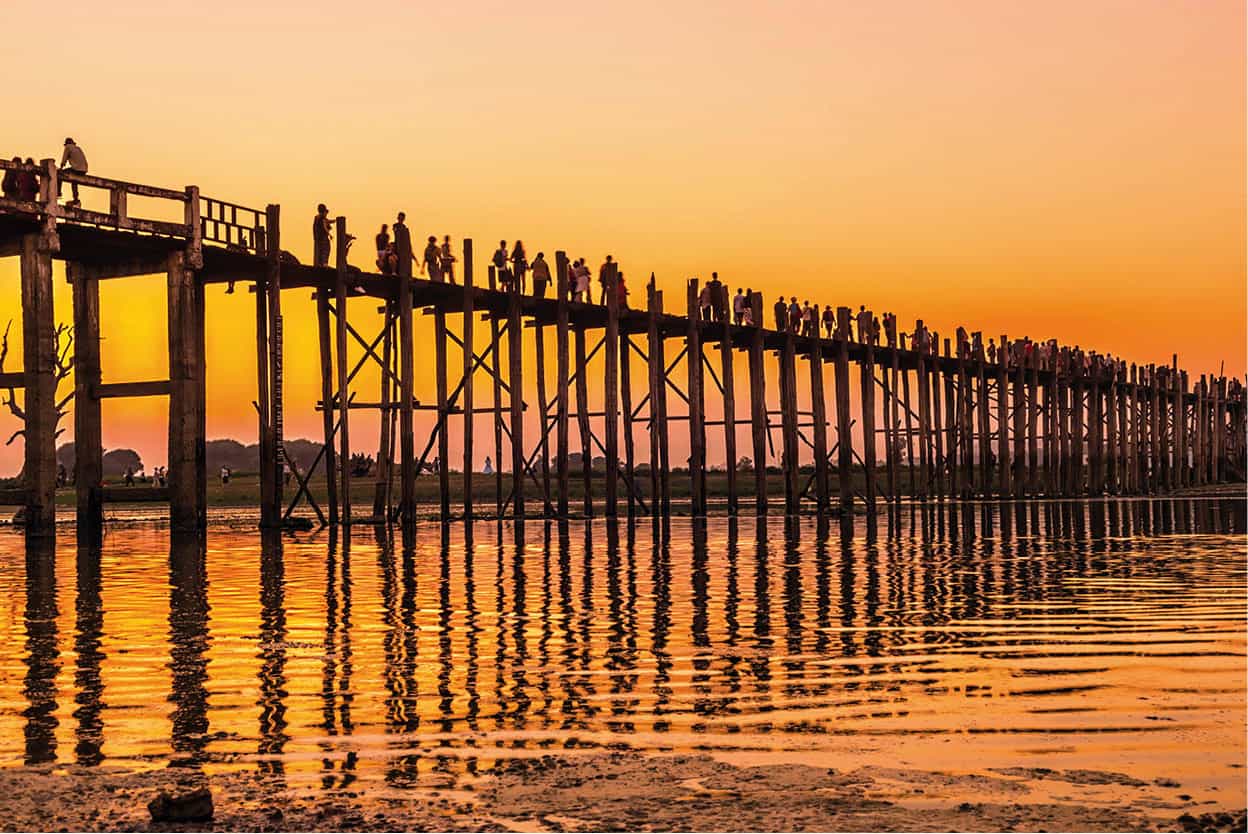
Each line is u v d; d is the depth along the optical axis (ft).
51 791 26.94
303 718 33.94
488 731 32.37
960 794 26.50
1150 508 178.40
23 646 46.16
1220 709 34.58
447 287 129.18
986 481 214.48
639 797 26.35
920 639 47.62
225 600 60.85
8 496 94.68
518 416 134.82
